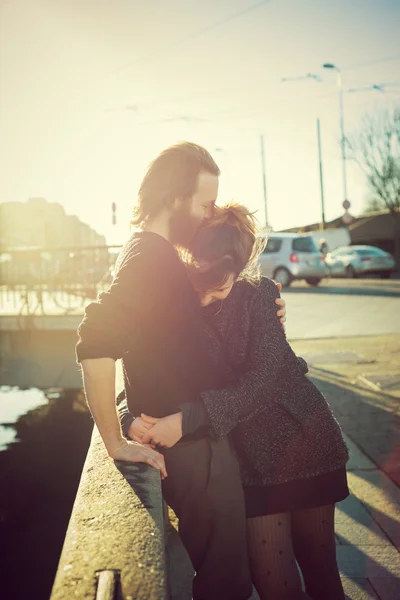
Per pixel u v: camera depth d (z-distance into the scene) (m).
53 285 9.34
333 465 1.74
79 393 7.88
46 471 5.16
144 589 0.95
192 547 1.61
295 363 1.81
